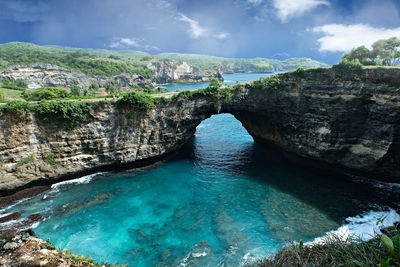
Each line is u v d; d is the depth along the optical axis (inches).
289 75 1755.7
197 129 2938.0
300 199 1398.9
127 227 1182.3
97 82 6181.1
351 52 1788.9
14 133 1384.1
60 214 1267.2
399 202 1339.8
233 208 1331.2
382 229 1106.7
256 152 2146.9
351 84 1503.4
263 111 1958.7
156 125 1787.6
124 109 1640.0
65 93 2817.4
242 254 1012.5
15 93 2898.6
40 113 1419.8
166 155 1989.4
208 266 959.0
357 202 1350.9
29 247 757.3
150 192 1497.3
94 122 1585.9
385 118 1409.9
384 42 1653.5
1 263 682.2
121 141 1692.9
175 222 1221.1
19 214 1255.5
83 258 761.0
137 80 7194.9
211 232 1148.5
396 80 1352.1
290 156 1984.5
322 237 1089.4
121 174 1720.0
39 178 1488.7
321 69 1605.6
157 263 974.4
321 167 1793.8
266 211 1296.8
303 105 1732.3
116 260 985.5
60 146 1519.4
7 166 1386.6
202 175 1722.4
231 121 3326.8
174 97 1793.8
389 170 1497.3
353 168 1627.7
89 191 1492.4
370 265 620.4
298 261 725.9
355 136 1577.3
